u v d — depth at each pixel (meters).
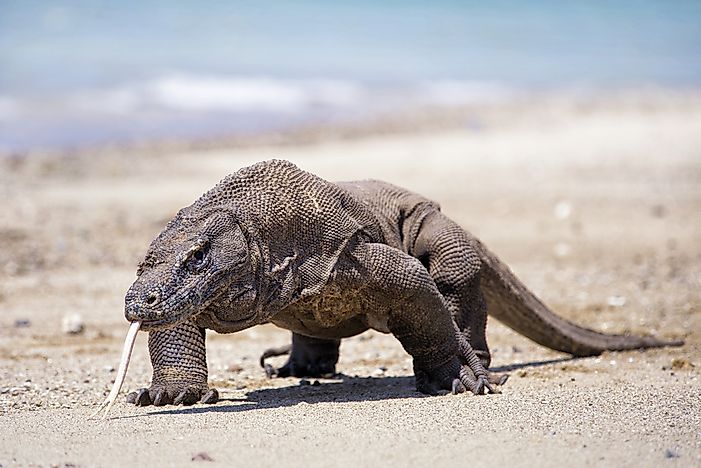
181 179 52.59
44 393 20.48
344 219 18.61
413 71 102.50
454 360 20.09
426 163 56.25
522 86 97.50
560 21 152.62
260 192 17.89
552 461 14.57
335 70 99.00
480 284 21.33
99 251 39.28
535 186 51.00
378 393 20.17
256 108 77.62
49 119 68.94
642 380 21.58
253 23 122.25
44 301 32.47
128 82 83.69
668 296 33.28
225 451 14.90
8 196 47.09
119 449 14.97
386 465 14.34
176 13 121.81
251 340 27.86
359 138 65.19
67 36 102.38
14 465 14.23
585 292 33.91
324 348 22.41
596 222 44.56
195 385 18.41
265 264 17.69
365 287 18.88
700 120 73.62
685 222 44.94
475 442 15.50
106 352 25.73
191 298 16.64
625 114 76.62
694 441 15.72
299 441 15.47
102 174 53.50
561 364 23.66
